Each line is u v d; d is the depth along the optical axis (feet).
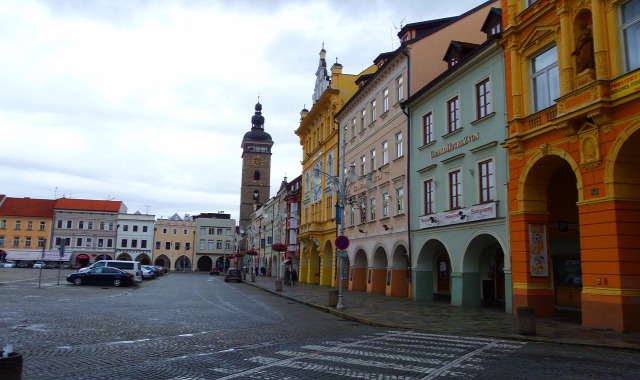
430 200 82.94
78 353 31.71
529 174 57.77
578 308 65.46
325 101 145.18
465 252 70.95
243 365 28.66
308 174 169.99
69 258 312.29
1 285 106.22
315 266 161.89
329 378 25.38
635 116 43.06
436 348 35.70
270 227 267.39
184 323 50.16
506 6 63.05
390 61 97.76
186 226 388.37
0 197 317.63
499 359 31.09
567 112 49.39
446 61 85.51
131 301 78.33
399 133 96.43
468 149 71.31
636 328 43.29
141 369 27.09
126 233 352.28
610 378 25.59
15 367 17.62
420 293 83.97
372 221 107.14
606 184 45.68
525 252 57.52
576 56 50.21
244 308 71.31
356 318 56.65
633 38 44.32
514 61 60.29
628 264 44.11
